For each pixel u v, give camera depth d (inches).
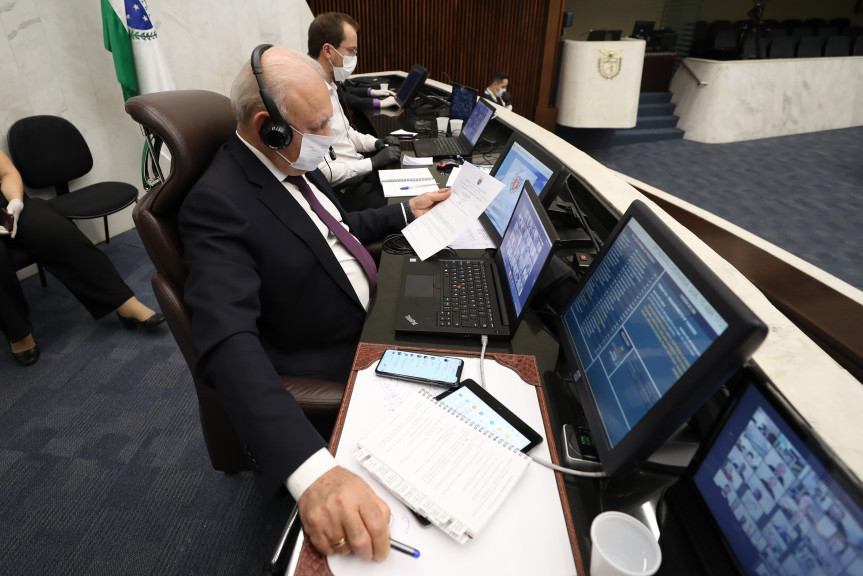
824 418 21.1
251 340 32.9
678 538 24.0
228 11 136.9
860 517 15.6
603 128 247.8
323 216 47.1
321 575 22.4
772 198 183.0
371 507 24.2
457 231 51.2
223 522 53.6
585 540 24.2
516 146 60.1
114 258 109.3
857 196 184.9
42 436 64.0
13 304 74.3
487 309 41.4
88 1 103.5
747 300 29.7
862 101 284.5
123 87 107.2
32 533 52.1
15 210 76.8
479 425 29.6
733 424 22.1
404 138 100.0
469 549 23.3
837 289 41.0
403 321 40.1
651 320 25.5
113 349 81.0
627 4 306.7
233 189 39.0
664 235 26.3
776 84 257.6
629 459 23.8
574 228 49.7
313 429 29.8
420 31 218.5
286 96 37.5
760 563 19.5
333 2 203.9
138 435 64.5
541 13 226.7
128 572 48.6
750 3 326.0
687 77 263.7
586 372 30.6
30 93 96.3
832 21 336.2
